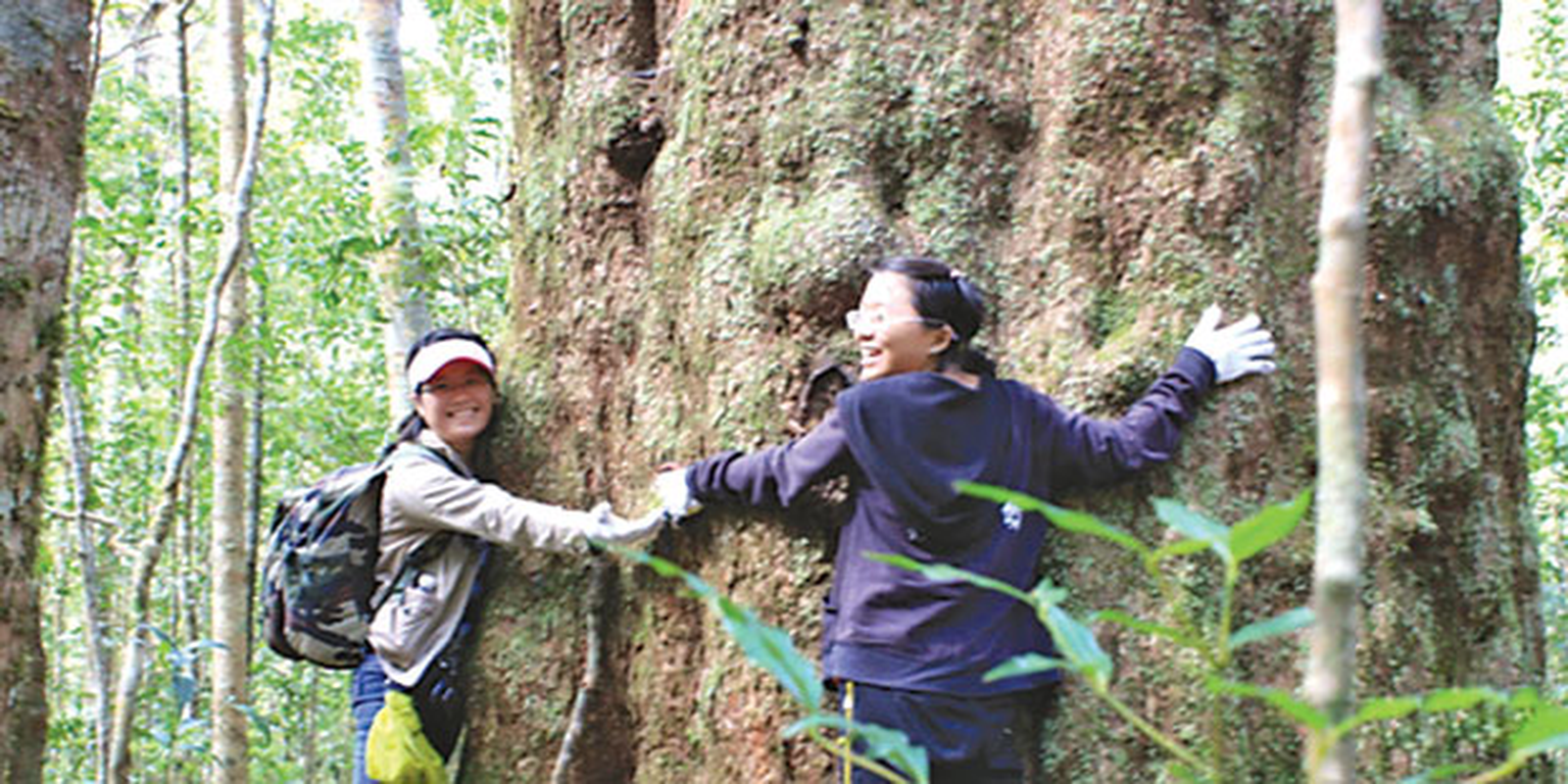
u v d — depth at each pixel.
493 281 7.63
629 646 3.53
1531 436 9.38
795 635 3.20
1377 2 1.08
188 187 7.73
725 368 3.37
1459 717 3.22
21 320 3.16
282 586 3.57
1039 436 3.03
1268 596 3.15
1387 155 3.32
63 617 12.41
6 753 3.13
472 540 3.57
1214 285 3.20
